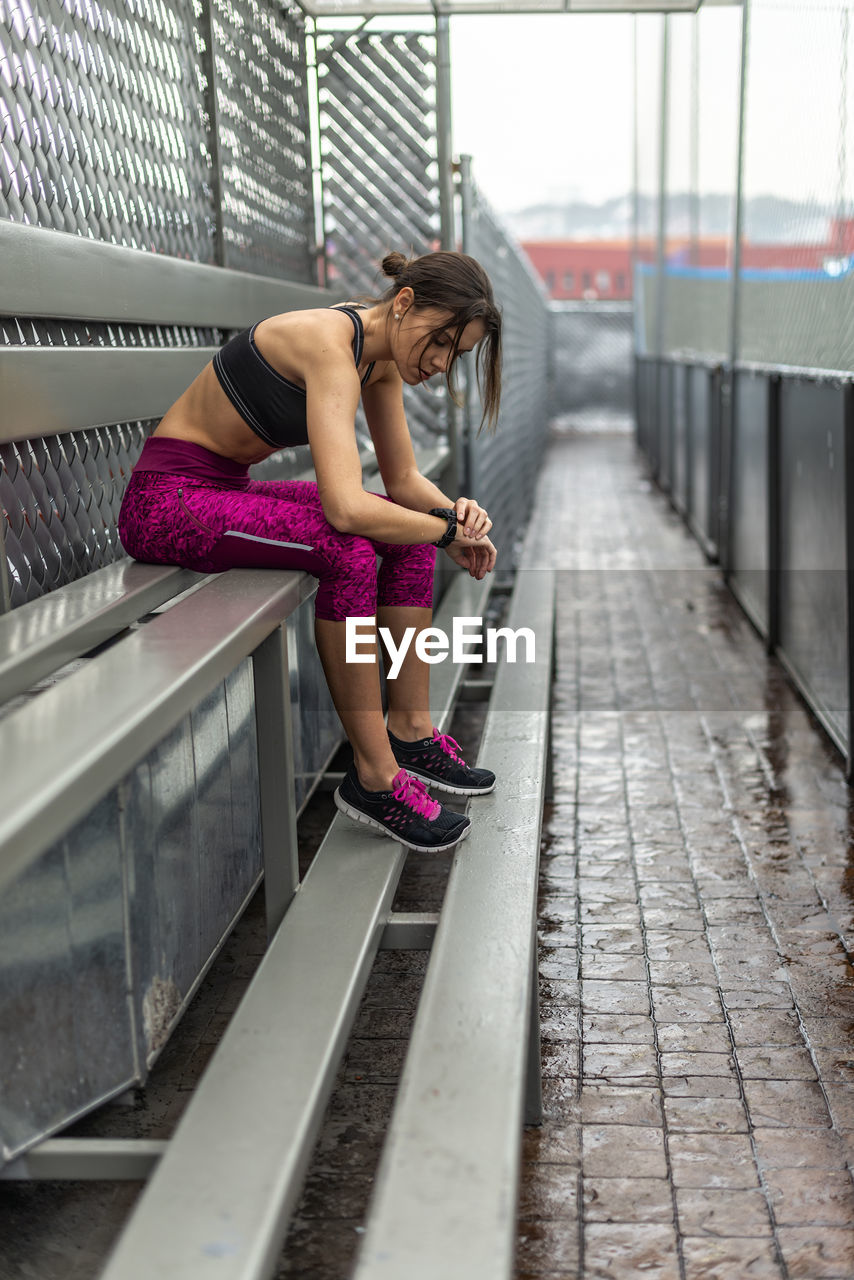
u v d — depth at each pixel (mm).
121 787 1752
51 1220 1750
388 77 5125
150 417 2611
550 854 3221
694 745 4152
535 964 1917
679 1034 2318
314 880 1855
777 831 3355
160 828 1922
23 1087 1621
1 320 2113
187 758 2059
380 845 1989
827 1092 2117
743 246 6438
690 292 9688
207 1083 1320
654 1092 2123
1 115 2131
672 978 2543
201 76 3434
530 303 11297
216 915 2238
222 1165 1177
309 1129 1264
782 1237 1747
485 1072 1298
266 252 4199
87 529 2402
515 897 1761
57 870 1648
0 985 1565
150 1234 1074
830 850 3215
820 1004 2426
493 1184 1107
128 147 2828
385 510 1960
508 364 7652
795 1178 1881
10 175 2158
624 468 14453
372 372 2238
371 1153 1947
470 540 2170
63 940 1676
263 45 4188
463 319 1973
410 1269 996
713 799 3623
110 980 1782
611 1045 2281
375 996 2475
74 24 2504
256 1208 1110
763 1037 2305
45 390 2072
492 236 6836
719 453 7727
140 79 2926
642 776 3842
